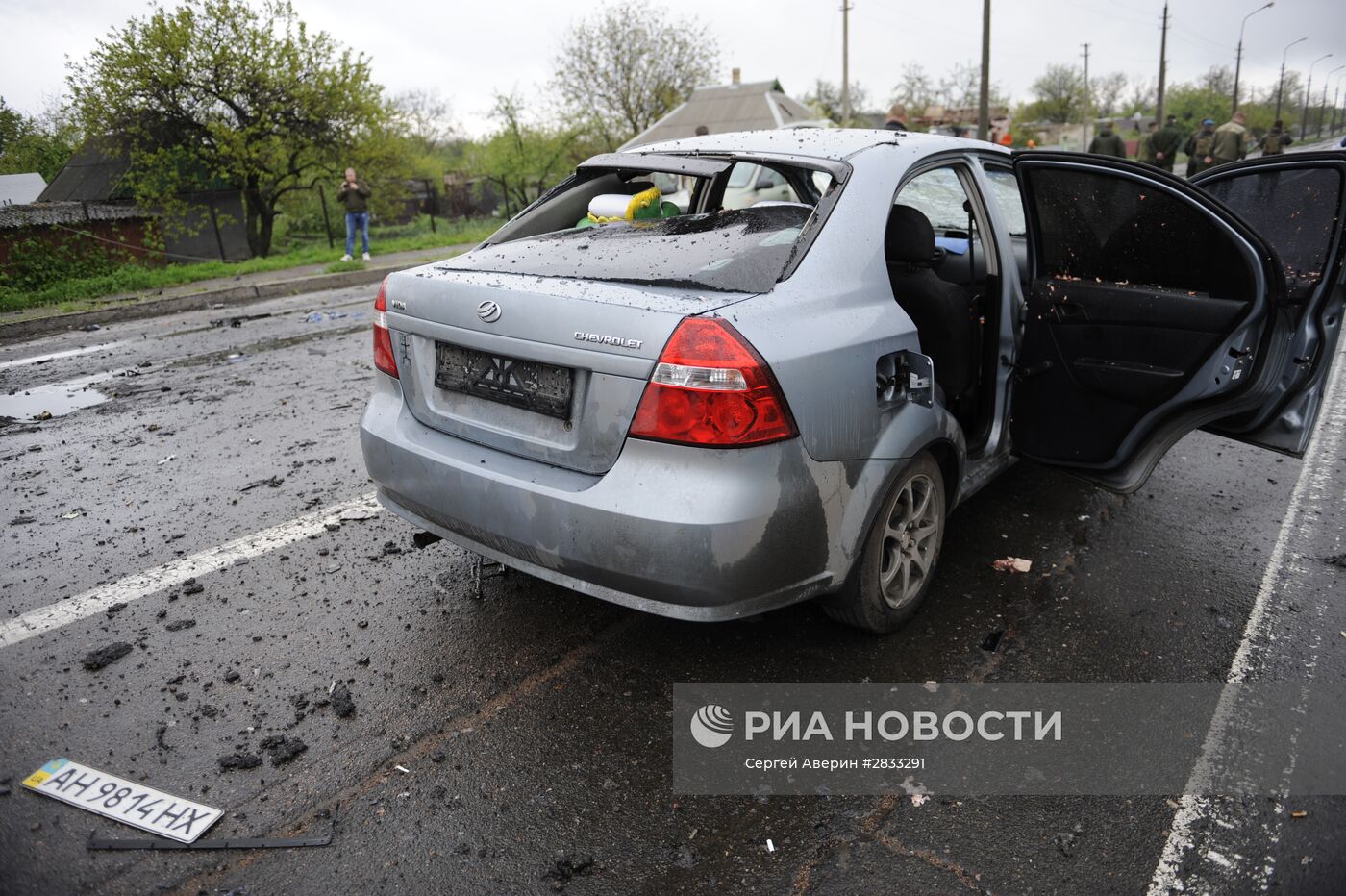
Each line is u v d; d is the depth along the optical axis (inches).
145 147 760.3
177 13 735.7
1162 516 157.9
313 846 84.2
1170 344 120.1
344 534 151.2
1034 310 131.0
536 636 119.5
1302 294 119.2
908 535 116.9
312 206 992.9
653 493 88.8
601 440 92.7
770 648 116.5
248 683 109.5
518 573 136.9
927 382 110.0
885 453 103.7
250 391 249.1
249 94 775.1
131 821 86.7
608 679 110.3
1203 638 119.6
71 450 199.6
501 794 91.0
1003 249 131.9
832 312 98.9
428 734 100.2
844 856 83.0
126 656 115.3
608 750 97.7
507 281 102.9
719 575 89.4
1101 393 127.8
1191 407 120.9
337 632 120.9
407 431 112.6
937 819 87.6
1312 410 122.9
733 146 125.6
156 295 479.8
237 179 790.5
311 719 102.7
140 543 148.6
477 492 101.7
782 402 89.7
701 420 86.8
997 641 118.6
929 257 119.8
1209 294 117.0
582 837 85.4
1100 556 143.1
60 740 98.6
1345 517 157.4
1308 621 123.9
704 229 117.3
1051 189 124.4
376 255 663.8
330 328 357.1
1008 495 166.4
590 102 1149.7
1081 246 126.4
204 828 85.7
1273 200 126.8
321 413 223.8
